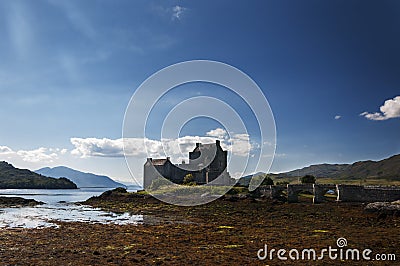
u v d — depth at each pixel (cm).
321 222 3219
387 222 3156
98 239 2358
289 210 4134
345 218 3444
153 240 2314
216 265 1659
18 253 1914
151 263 1698
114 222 3391
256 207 4459
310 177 6725
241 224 3145
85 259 1773
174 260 1753
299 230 2744
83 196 10894
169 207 4803
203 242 2238
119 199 6225
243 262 1714
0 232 2675
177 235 2528
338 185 4847
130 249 2020
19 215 4200
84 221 3506
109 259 1769
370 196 4738
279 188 5294
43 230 2795
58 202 6994
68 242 2247
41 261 1734
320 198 4912
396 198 4612
